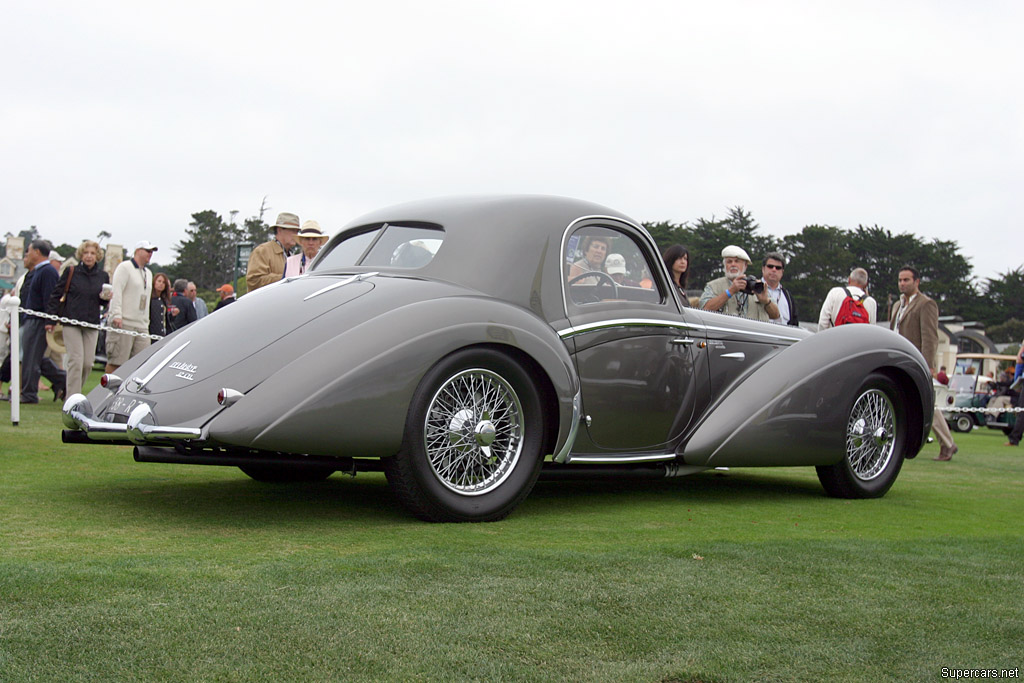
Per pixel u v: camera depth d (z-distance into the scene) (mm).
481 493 3949
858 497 5277
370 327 3713
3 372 9805
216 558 3045
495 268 4230
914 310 8930
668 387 4699
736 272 6941
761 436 4820
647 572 3047
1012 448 11781
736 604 2730
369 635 2324
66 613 2367
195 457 3678
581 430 4367
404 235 4555
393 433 3648
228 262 70438
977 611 2754
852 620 2625
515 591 2750
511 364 3959
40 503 4016
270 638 2270
